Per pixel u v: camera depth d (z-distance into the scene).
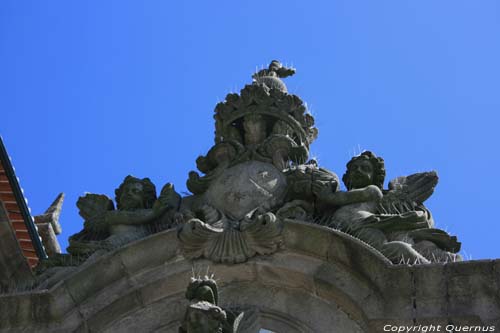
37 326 20.78
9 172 26.52
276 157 23.12
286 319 20.59
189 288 19.80
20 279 22.58
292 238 21.14
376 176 22.45
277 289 20.97
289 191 22.27
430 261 20.45
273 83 25.22
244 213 22.08
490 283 19.70
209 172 23.14
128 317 21.05
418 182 22.41
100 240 22.22
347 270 20.52
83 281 21.06
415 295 19.78
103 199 22.86
